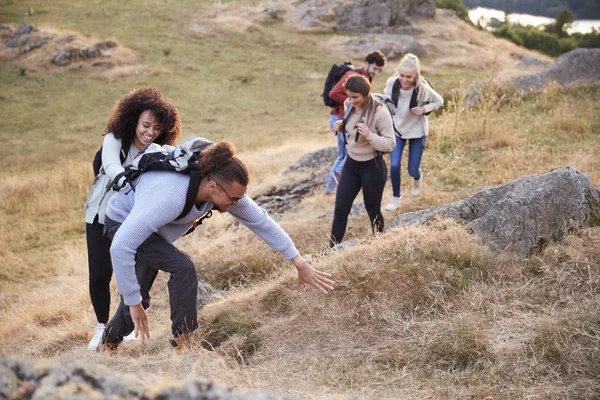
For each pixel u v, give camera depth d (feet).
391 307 13.23
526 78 41.75
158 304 18.24
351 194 18.48
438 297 13.26
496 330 11.98
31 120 82.74
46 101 90.12
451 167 27.68
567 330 11.19
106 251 13.61
